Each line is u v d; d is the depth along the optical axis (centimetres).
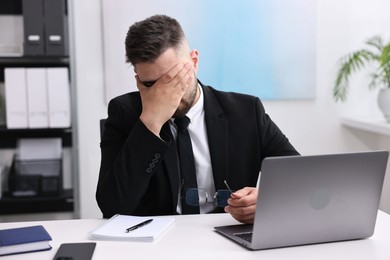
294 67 318
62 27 275
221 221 151
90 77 306
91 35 303
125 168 152
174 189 166
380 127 283
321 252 124
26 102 277
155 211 168
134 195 153
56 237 139
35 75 276
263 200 120
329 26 321
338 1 320
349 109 328
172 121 171
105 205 157
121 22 302
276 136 181
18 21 300
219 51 311
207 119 175
